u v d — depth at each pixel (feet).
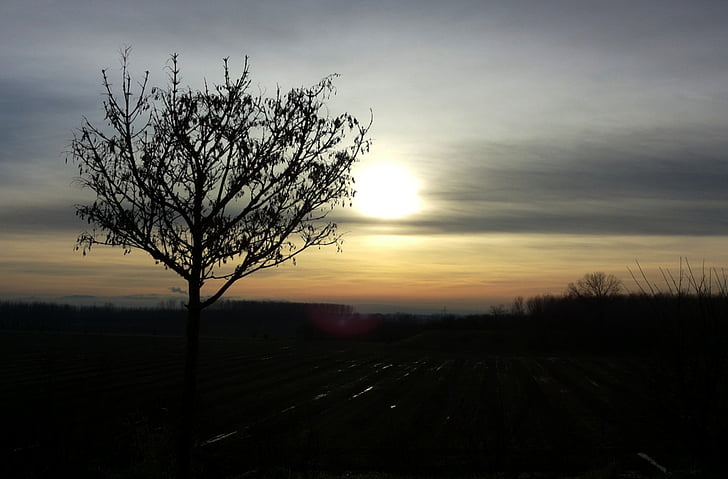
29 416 92.79
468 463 80.94
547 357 291.99
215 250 38.42
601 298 351.87
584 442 95.50
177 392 139.13
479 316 452.76
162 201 37.78
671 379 45.29
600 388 173.78
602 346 315.37
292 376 198.80
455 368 235.81
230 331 496.23
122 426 80.53
